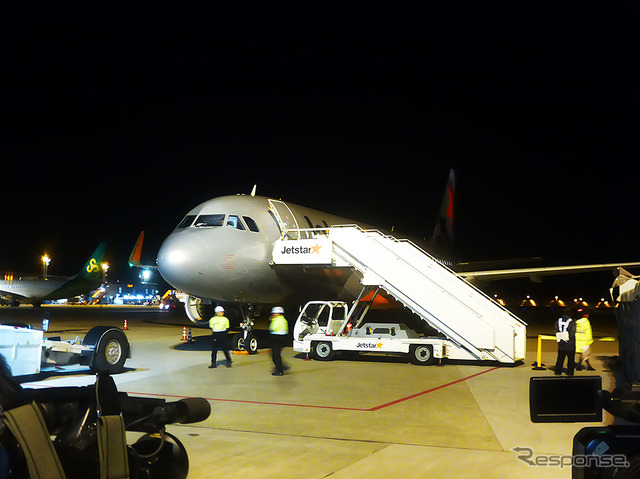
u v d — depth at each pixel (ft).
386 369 48.98
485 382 41.83
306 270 63.93
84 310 185.06
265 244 60.13
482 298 53.57
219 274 57.41
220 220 59.88
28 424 10.94
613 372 48.21
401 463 21.38
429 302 53.67
